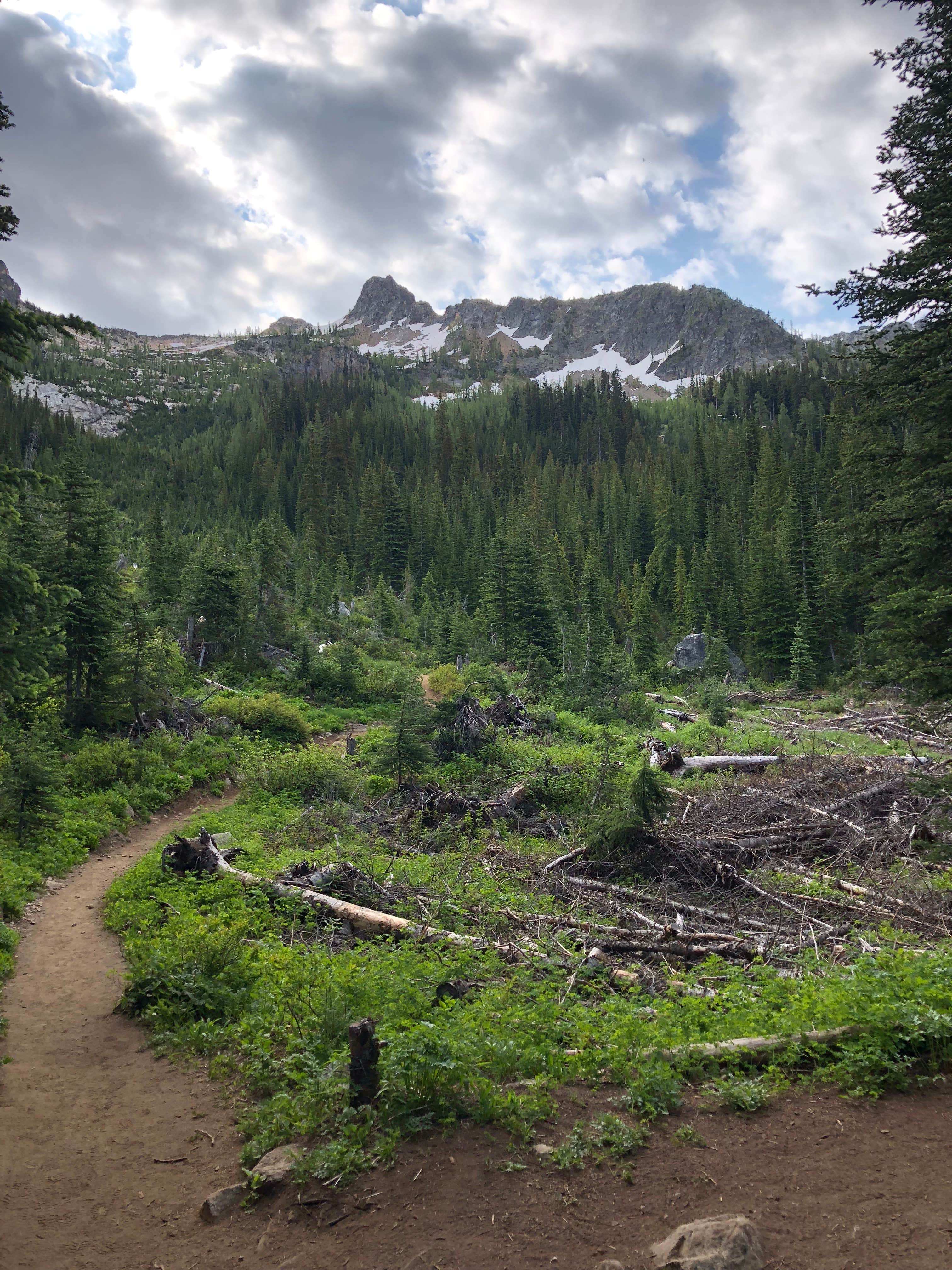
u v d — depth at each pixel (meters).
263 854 16.69
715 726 34.75
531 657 47.88
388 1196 5.31
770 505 83.00
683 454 134.00
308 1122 6.21
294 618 50.91
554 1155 5.50
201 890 13.52
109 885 14.76
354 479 125.38
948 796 11.55
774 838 16.64
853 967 8.32
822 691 49.66
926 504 10.29
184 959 9.92
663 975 10.43
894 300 10.52
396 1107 6.06
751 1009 7.91
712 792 20.55
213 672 38.53
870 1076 6.34
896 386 10.67
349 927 12.44
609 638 47.84
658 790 15.95
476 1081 6.26
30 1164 6.38
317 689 39.84
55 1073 7.98
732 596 66.69
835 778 21.19
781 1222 4.79
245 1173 5.87
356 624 60.75
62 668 25.02
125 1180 6.14
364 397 190.38
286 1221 5.31
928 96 10.16
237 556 48.03
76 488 25.56
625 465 135.12
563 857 16.06
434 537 92.25
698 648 58.22
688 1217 4.89
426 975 9.34
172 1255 5.16
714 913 13.21
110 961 11.21
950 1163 5.29
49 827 16.61
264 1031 8.47
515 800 20.94
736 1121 5.91
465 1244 4.82
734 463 108.62
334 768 23.62
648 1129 5.80
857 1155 5.43
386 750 22.16
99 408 197.62
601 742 29.28
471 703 27.44
